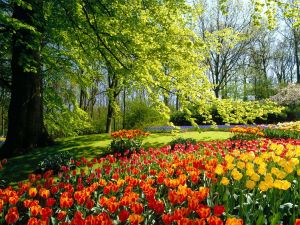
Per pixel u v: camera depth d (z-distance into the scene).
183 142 14.84
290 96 34.34
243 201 4.87
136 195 4.64
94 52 12.97
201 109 11.62
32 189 5.23
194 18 11.23
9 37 13.51
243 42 42.31
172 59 10.89
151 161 8.29
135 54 10.93
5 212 5.54
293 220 4.37
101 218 3.60
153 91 11.74
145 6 10.50
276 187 4.70
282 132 15.53
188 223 3.46
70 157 12.01
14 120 15.24
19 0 10.07
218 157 8.72
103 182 5.80
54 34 11.55
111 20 10.55
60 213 4.23
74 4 10.24
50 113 21.14
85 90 19.27
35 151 15.41
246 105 12.20
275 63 54.28
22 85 15.28
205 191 4.65
